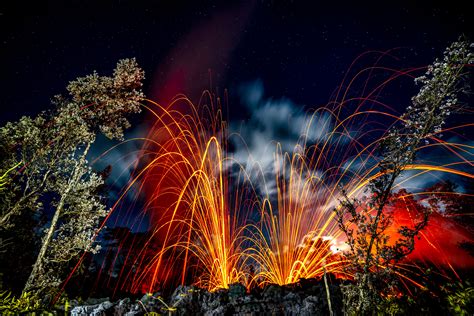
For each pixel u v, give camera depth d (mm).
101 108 9578
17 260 9039
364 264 4195
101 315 5996
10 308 5684
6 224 7562
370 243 4125
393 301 4770
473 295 4504
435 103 4082
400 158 4172
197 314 6234
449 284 4910
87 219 8461
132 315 5871
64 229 8227
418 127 4199
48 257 7910
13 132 7984
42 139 8312
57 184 8336
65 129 8469
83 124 8734
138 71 9969
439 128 4066
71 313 5977
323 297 6066
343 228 4398
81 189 8586
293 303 6113
